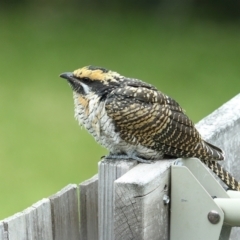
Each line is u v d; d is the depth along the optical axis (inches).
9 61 932.0
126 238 202.5
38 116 719.1
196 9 1122.0
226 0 1112.8
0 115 720.3
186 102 768.3
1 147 634.2
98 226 229.6
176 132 260.7
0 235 211.9
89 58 943.7
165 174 211.3
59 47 990.4
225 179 261.1
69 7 1159.6
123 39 1023.6
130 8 1150.3
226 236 222.4
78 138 656.4
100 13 1142.3
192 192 211.6
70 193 235.3
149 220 204.1
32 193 545.3
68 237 236.1
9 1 1183.6
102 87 271.1
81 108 274.8
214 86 821.9
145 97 263.0
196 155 260.1
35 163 604.1
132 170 211.6
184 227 213.8
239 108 297.4
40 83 839.7
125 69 895.1
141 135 260.7
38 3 1178.0
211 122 283.4
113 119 262.7
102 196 220.8
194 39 1014.4
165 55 950.4
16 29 1065.5
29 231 220.5
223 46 979.3
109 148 273.9
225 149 282.2
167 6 1147.3
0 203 530.6
